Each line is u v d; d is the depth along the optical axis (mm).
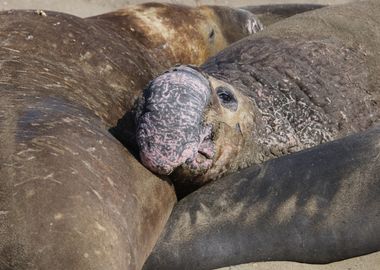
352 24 30531
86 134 19750
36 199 17453
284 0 44812
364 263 22797
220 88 23828
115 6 41156
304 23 30359
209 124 22031
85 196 18000
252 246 22375
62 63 24109
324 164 23469
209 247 22094
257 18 37281
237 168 24000
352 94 27969
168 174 21297
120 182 19453
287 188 23062
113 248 17844
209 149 22375
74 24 26047
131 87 26031
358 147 23875
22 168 17875
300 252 22500
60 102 21234
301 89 27203
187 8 33531
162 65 30234
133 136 21219
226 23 35094
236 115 23688
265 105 26141
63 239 17172
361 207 22625
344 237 22422
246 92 26156
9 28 24281
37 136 18734
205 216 22578
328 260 22672
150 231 20703
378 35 30391
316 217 22609
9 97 20375
